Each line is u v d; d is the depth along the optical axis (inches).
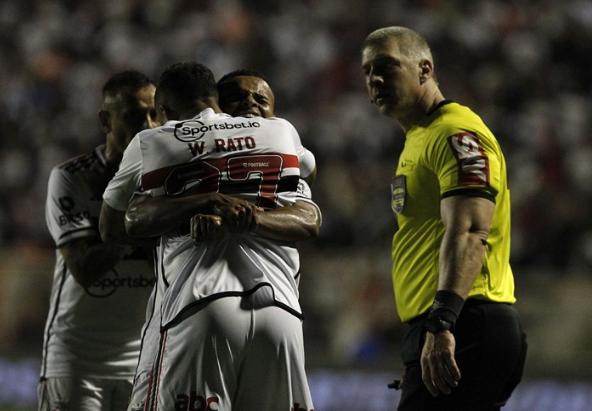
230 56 2640.3
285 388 582.6
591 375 1728.6
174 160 594.6
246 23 2751.0
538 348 1784.0
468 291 603.2
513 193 2114.9
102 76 2618.1
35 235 2145.7
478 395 631.2
